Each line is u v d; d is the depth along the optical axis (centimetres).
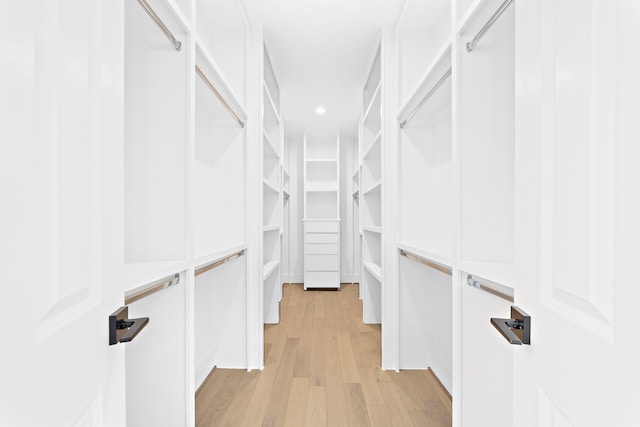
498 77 143
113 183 69
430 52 249
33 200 45
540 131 67
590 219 52
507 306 106
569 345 56
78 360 55
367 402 199
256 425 174
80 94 57
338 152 563
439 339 232
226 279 251
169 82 137
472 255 141
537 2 69
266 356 271
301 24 258
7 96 40
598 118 50
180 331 134
